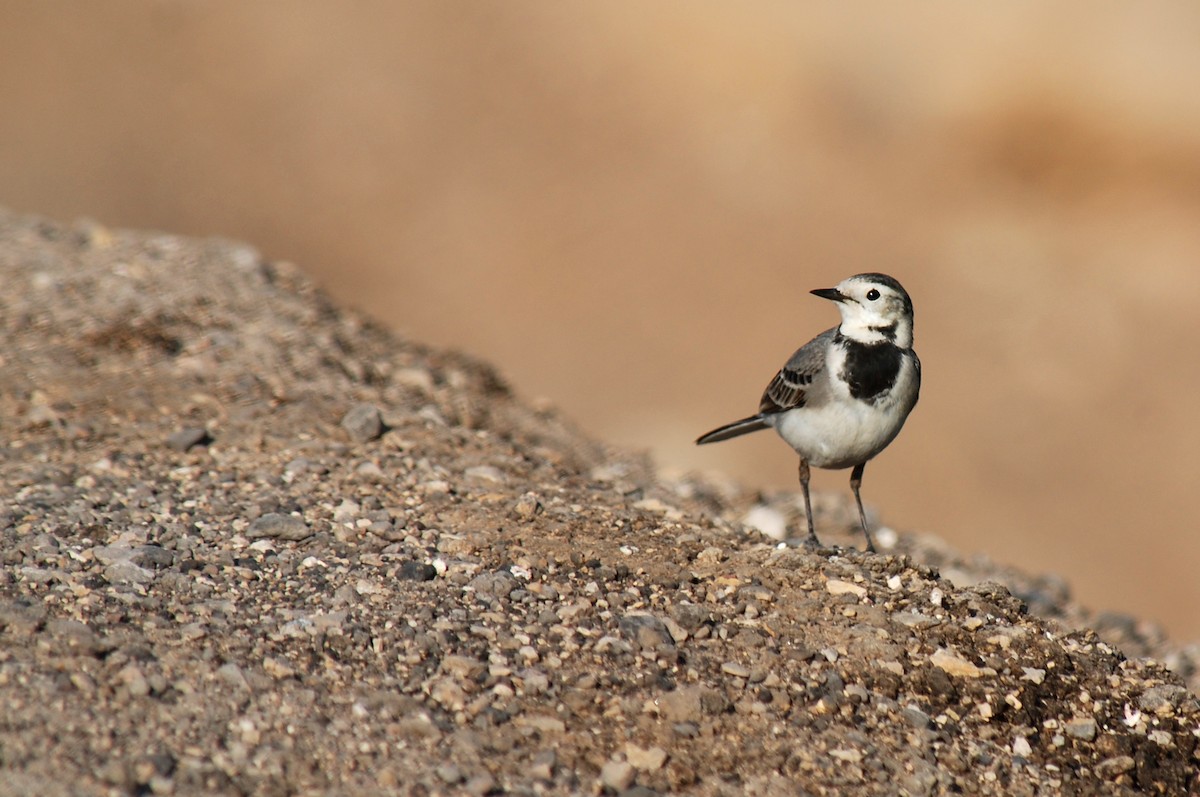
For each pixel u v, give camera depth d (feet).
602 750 23.17
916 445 86.48
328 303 53.47
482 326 106.42
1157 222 115.03
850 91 132.67
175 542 28.91
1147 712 26.14
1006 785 24.12
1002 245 113.29
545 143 132.57
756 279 111.24
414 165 129.08
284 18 144.87
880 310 30.07
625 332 103.76
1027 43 127.75
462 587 27.86
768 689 25.26
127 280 49.44
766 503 44.60
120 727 21.65
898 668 26.18
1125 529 80.84
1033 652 27.02
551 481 35.73
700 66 138.41
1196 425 91.71
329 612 26.18
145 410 37.70
